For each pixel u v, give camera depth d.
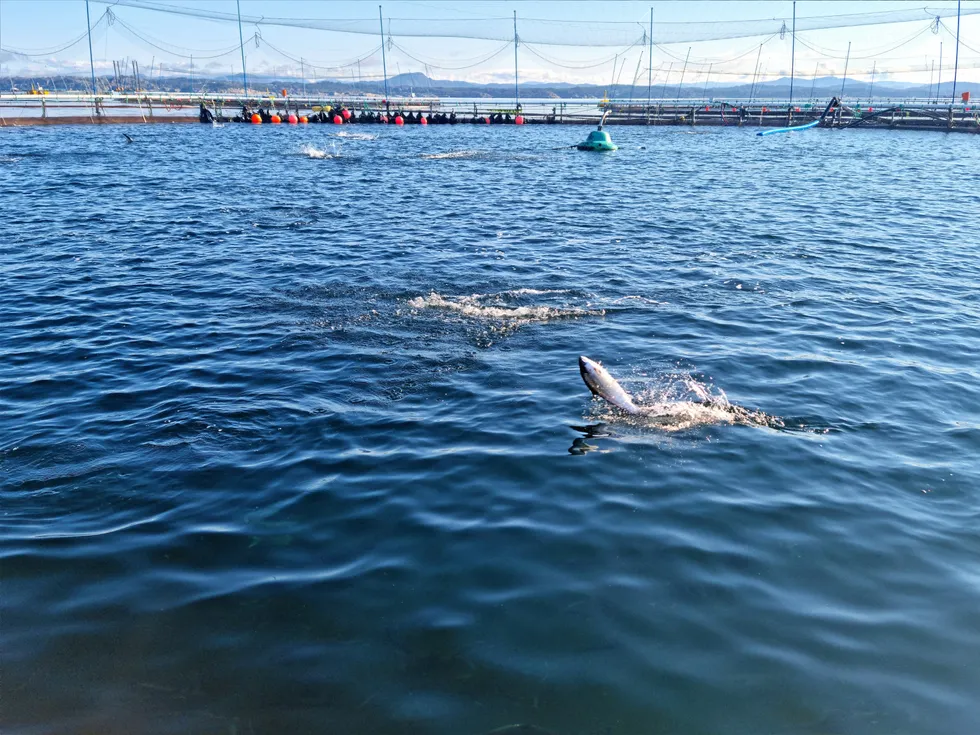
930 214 24.53
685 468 7.90
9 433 8.85
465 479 7.68
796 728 4.73
